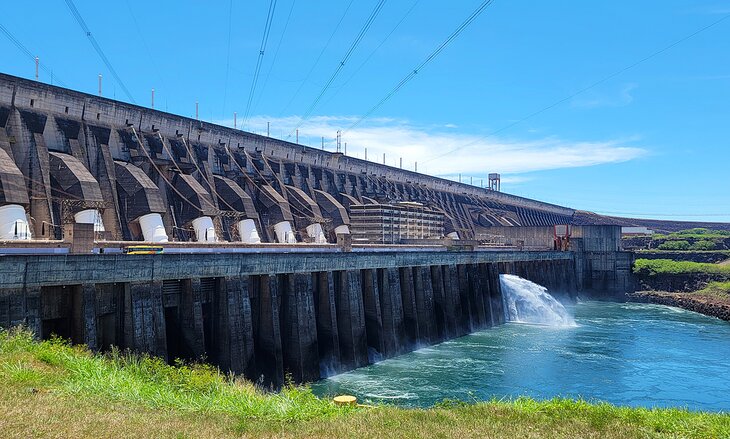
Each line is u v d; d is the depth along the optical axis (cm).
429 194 14962
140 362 3416
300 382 5062
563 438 2277
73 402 2267
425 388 5006
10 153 5962
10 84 6266
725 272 12162
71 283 3462
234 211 8219
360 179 12556
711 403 4734
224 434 2102
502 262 9762
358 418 2502
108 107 7369
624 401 4744
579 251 13075
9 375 2480
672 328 8594
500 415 2678
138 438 1939
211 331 4634
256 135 9975
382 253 6425
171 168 7906
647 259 13675
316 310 5766
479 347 6969
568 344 7206
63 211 5903
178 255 4116
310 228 9712
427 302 7212
